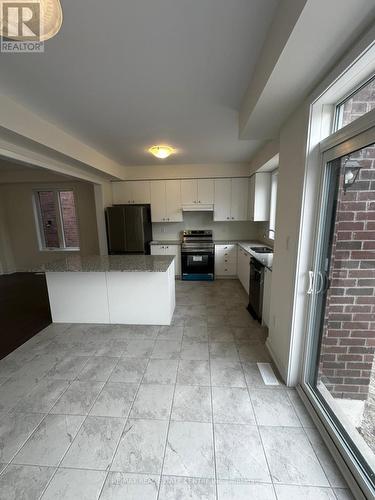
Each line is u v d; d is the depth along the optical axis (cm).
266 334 279
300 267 175
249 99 189
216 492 122
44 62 153
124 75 171
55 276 303
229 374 210
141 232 468
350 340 162
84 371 216
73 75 169
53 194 556
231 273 507
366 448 134
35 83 178
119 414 169
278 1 111
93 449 145
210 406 175
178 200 501
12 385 199
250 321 313
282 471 131
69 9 112
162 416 167
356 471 123
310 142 157
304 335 184
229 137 312
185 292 429
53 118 242
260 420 163
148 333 283
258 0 111
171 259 318
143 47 142
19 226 568
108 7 112
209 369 217
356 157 140
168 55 150
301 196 166
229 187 489
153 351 246
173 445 146
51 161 311
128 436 153
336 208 155
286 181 199
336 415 154
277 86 143
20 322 316
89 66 159
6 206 559
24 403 180
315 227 167
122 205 504
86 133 289
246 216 496
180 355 238
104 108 222
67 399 183
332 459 137
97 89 189
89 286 302
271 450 142
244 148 367
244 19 122
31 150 268
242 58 154
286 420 163
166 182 498
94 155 362
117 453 142
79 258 332
